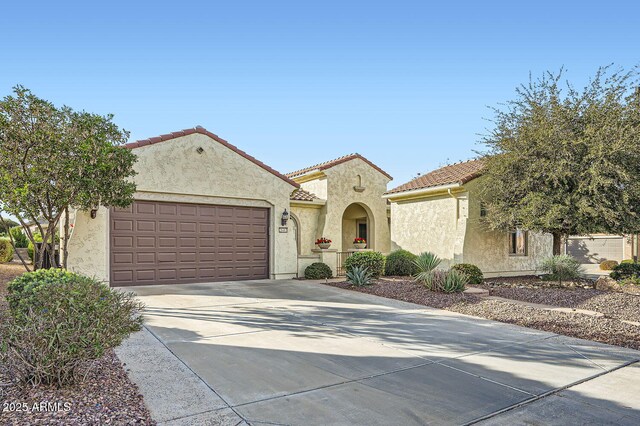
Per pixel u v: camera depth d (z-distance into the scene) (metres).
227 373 5.68
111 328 4.98
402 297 12.26
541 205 14.61
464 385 5.38
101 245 12.81
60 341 4.59
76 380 4.88
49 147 8.98
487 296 12.48
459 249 17.66
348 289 14.02
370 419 4.36
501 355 6.73
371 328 8.54
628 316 9.59
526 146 15.37
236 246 15.91
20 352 4.60
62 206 9.69
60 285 5.25
